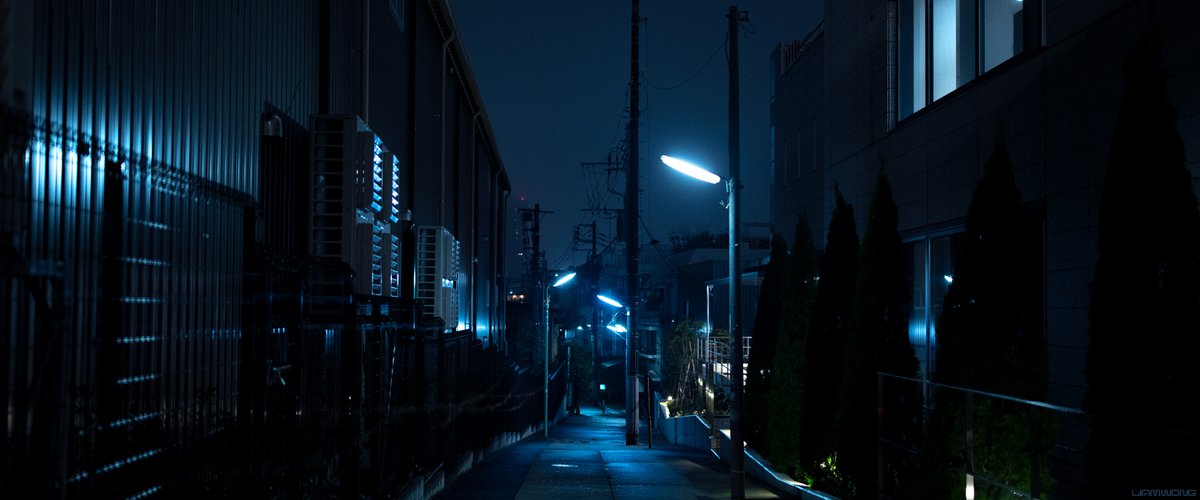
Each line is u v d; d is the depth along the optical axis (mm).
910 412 10609
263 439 6047
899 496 10133
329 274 8562
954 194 13641
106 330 4207
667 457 21422
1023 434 7793
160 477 4746
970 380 8039
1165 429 4934
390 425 10531
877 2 16812
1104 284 6512
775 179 28797
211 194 5535
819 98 23672
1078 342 10359
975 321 8156
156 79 6430
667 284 61000
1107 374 6430
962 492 8055
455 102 26766
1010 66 11992
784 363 14812
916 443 10367
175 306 4984
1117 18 9719
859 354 11016
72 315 3887
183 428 5043
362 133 10969
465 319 29125
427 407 13188
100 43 5559
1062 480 9859
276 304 6816
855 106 18062
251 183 8703
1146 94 6387
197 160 7254
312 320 8312
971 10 13516
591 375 76625
